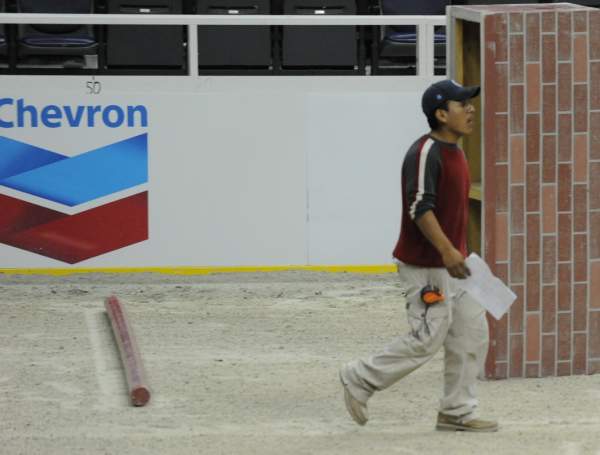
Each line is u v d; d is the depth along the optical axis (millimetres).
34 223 29203
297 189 29641
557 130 19984
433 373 21031
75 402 19156
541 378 20375
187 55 31219
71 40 31125
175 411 18656
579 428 17562
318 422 18047
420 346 16781
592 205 20188
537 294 20234
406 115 29750
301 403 19062
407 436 17203
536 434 17250
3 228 29141
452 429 17438
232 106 29406
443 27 31891
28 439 17234
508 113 19875
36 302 26484
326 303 26438
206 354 22141
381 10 31891
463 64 21688
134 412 18609
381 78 30234
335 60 31625
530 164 19984
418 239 16750
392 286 28219
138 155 29312
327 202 29734
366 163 29750
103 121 29203
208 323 24625
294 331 23922
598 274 20344
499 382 20188
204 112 29375
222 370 21031
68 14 29438
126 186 29328
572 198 20109
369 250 29875
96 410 18719
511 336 20266
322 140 29625
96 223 29312
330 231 29750
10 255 29219
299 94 29516
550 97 19938
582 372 20547
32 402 19125
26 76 29312
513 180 19969
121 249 29406
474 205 22094
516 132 19906
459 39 21375
